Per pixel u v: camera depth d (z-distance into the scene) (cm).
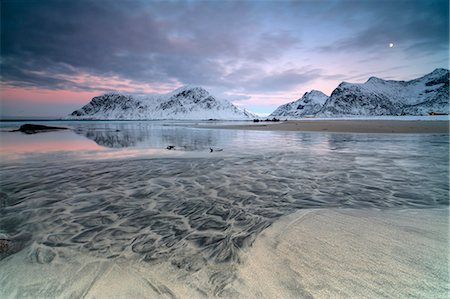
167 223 422
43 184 675
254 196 561
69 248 343
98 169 867
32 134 2964
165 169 860
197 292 252
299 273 272
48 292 260
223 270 286
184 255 320
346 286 248
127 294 253
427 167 852
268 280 264
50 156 1185
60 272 290
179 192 597
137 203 523
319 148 1366
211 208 489
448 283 245
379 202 503
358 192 577
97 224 421
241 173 795
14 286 270
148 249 337
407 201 506
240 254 317
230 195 570
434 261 280
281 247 328
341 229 372
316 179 709
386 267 273
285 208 480
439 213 433
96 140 2091
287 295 243
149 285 265
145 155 1181
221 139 1992
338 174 766
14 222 430
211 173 796
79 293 257
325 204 498
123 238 370
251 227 397
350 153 1175
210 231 388
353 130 2694
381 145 1463
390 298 231
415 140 1720
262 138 2036
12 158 1130
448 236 339
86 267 298
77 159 1085
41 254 329
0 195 578
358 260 288
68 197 564
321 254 304
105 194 585
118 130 3938
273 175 762
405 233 352
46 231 395
